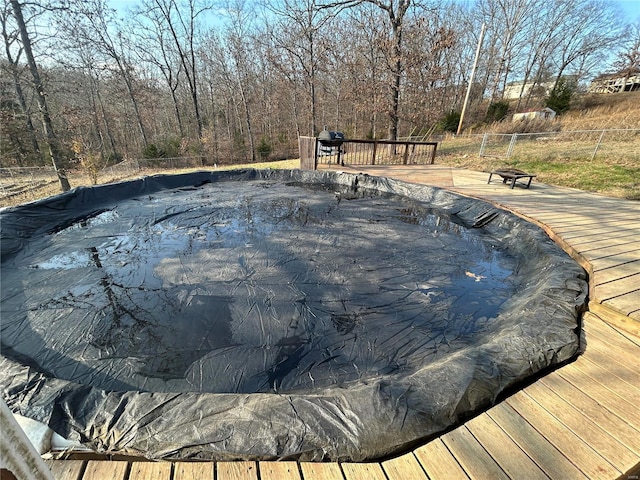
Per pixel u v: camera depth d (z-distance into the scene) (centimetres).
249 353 211
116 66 1661
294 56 1522
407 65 948
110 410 128
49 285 292
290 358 207
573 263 272
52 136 931
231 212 508
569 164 772
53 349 216
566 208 441
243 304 261
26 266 328
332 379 191
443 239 399
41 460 57
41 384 140
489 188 580
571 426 125
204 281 295
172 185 690
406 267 324
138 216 487
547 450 115
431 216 494
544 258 299
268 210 520
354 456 113
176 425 121
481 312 254
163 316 247
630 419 128
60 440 121
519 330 179
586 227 360
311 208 534
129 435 118
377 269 319
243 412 125
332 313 250
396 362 204
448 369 149
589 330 187
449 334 228
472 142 1332
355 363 203
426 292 280
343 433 118
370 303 263
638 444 118
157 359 207
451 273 313
